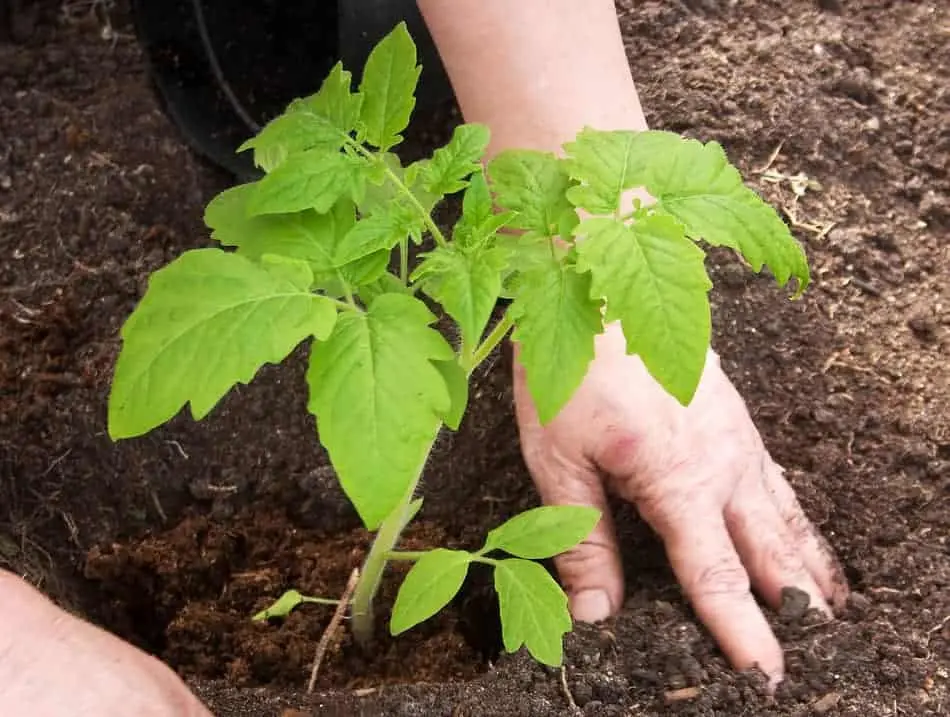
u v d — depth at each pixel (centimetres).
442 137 64
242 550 55
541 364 38
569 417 50
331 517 55
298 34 64
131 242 61
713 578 49
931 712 46
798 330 58
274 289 37
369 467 36
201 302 37
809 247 60
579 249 38
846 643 48
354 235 40
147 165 63
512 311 38
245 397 57
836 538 53
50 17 68
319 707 47
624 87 51
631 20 65
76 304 59
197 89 64
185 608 53
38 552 54
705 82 63
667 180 40
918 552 52
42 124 64
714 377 52
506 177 41
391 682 51
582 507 44
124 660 39
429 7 49
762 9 66
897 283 59
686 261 37
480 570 54
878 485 54
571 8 50
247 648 52
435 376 37
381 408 36
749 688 46
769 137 62
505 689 47
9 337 58
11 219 62
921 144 62
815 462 55
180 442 56
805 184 61
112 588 54
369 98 41
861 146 62
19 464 56
